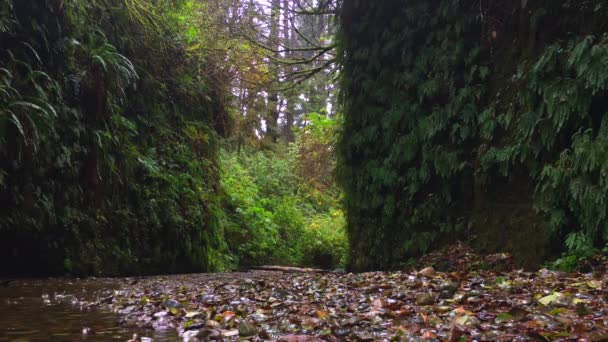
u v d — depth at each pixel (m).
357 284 4.25
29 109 5.57
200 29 10.53
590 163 4.39
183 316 2.85
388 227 6.92
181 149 9.34
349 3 7.73
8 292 4.22
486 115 5.73
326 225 16.20
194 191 9.27
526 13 5.57
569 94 4.65
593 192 4.41
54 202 6.13
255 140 18.20
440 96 6.50
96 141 6.71
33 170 5.78
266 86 10.92
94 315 2.94
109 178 7.08
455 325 2.27
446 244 6.18
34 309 3.18
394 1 7.14
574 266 4.39
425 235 6.34
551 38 5.27
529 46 5.46
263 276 6.53
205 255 8.91
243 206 13.52
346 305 3.11
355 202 7.39
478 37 6.23
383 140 7.04
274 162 19.23
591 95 4.58
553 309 2.60
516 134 5.39
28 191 5.66
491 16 6.04
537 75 5.09
